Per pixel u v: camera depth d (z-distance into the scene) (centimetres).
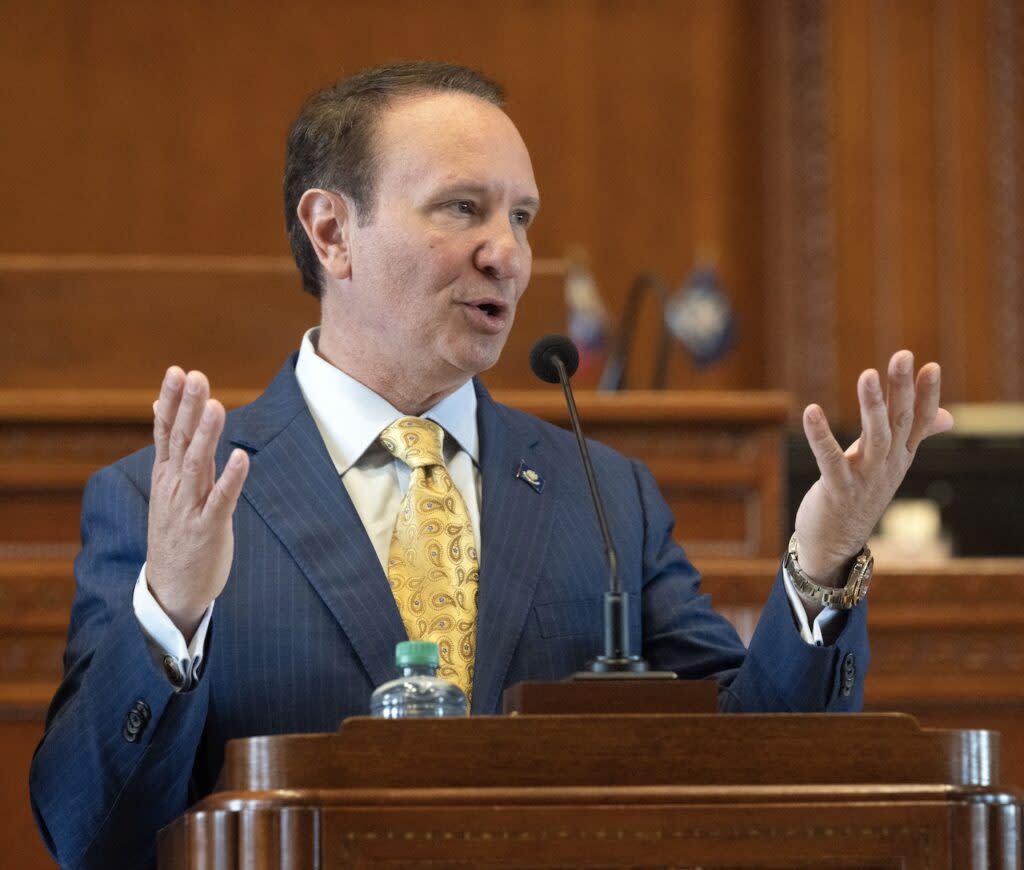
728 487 1088
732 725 541
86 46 2561
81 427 1063
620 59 2669
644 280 1554
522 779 530
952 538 2327
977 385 2611
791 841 524
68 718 640
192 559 602
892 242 2630
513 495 752
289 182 785
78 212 2538
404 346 739
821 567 645
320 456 739
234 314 1198
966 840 529
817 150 2644
